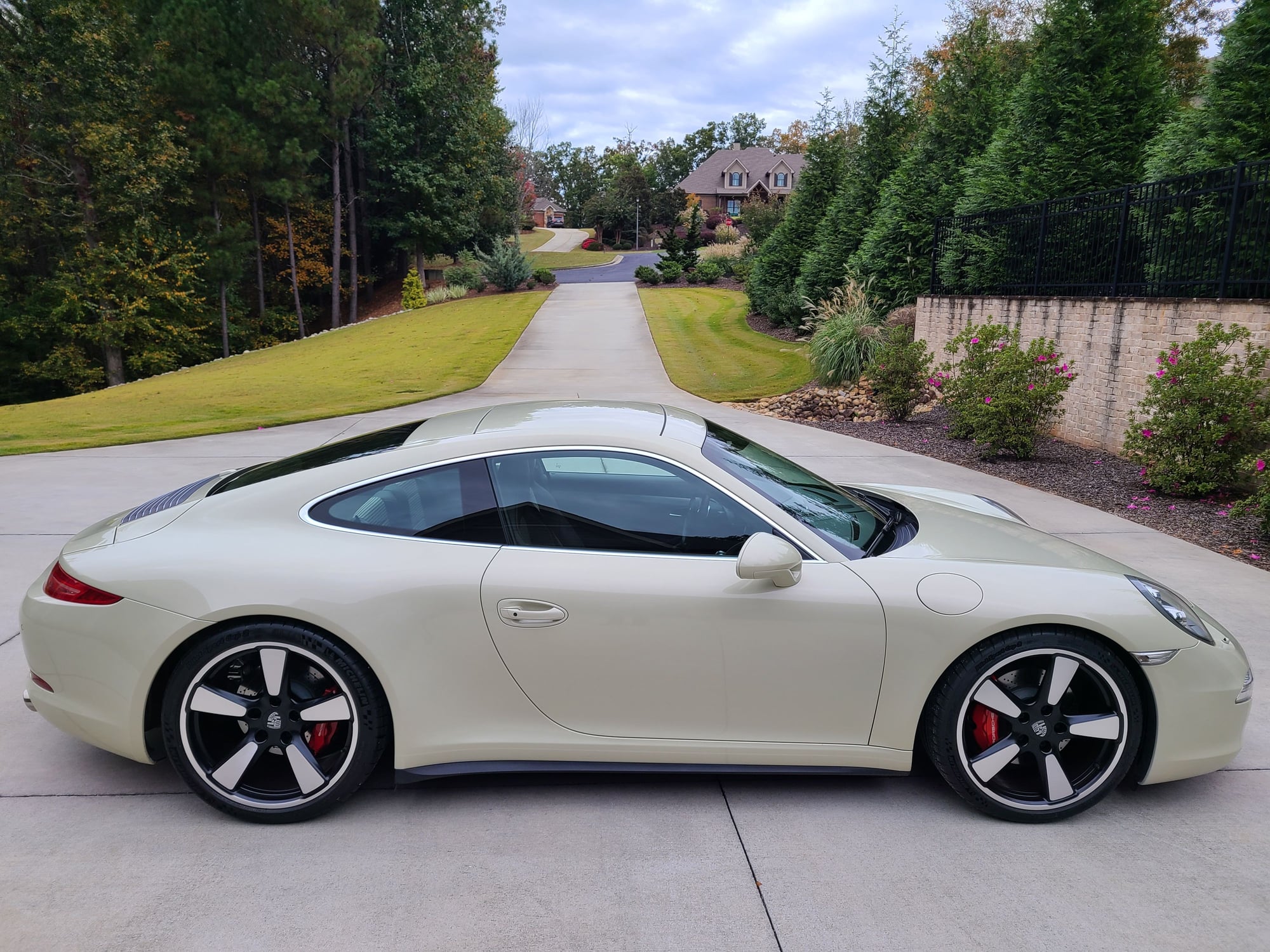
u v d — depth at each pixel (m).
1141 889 2.35
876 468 8.48
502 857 2.47
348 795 2.64
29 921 2.17
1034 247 11.80
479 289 42.38
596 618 2.57
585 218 82.31
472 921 2.19
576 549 2.66
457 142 41.38
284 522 2.69
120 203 30.77
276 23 34.91
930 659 2.59
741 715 2.65
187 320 35.75
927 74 34.31
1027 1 33.47
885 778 2.95
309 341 30.72
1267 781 2.94
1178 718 2.63
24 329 31.94
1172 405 7.22
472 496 2.71
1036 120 13.19
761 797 2.82
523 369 19.16
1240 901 2.30
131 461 8.70
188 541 2.67
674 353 21.16
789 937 2.14
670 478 2.74
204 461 8.70
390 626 2.54
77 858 2.44
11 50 28.30
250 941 2.10
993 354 9.57
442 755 2.65
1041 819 2.65
